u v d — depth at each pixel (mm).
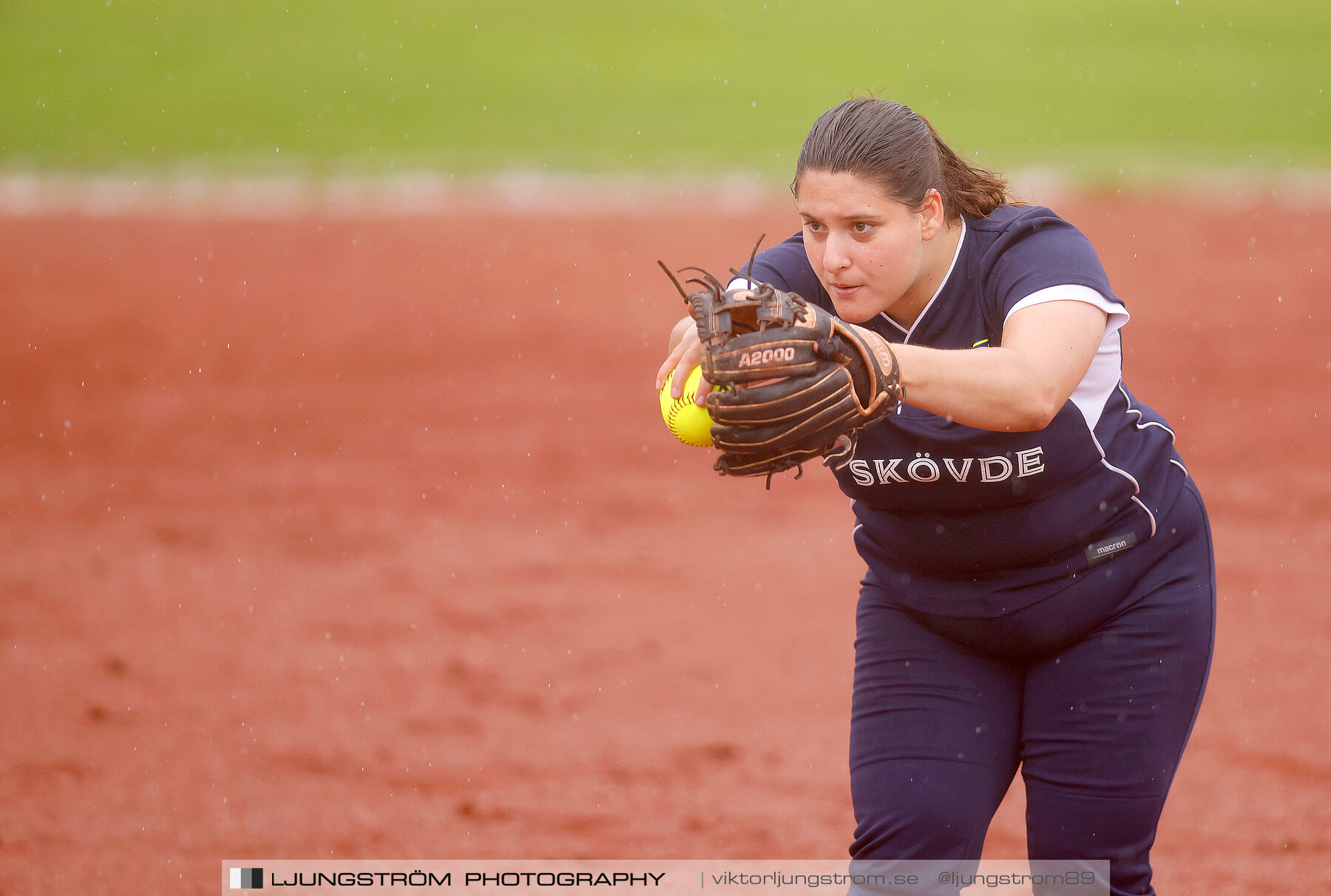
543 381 46656
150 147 95938
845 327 8500
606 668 23594
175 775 18828
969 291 9945
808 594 27984
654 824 17297
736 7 137625
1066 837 10250
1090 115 104000
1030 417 8625
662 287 58812
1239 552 29406
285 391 45375
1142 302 54656
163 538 31781
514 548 31250
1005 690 10562
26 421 41812
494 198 80062
